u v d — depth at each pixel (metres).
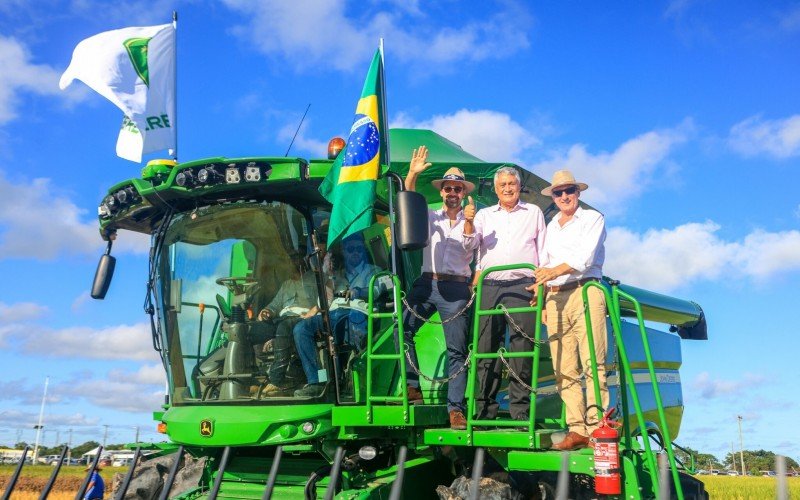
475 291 6.82
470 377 5.98
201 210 7.00
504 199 6.87
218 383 6.67
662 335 10.52
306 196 6.82
